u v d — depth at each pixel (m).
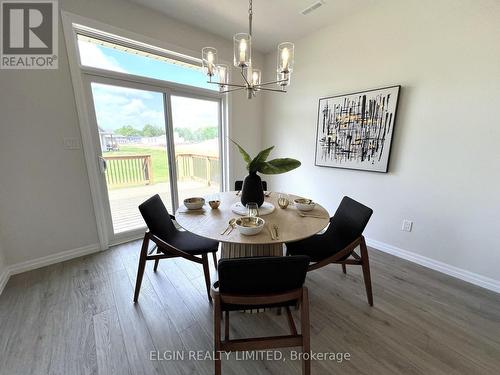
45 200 1.99
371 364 1.20
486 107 1.69
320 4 2.21
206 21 2.53
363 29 2.31
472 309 1.59
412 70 2.02
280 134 3.45
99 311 1.53
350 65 2.47
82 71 2.05
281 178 3.53
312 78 2.88
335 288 1.82
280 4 2.21
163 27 2.40
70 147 2.05
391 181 2.30
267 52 3.41
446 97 1.86
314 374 1.14
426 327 1.43
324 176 2.94
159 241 1.52
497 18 1.59
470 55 1.72
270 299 0.95
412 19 1.97
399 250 2.33
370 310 1.58
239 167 3.59
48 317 1.47
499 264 1.76
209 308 1.59
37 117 1.86
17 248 1.91
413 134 2.09
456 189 1.90
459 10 1.73
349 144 2.57
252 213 1.47
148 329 1.40
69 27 1.89
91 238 2.29
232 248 1.58
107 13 2.05
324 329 1.42
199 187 3.34
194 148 3.13
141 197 2.78
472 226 1.85
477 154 1.77
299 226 1.37
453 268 1.98
